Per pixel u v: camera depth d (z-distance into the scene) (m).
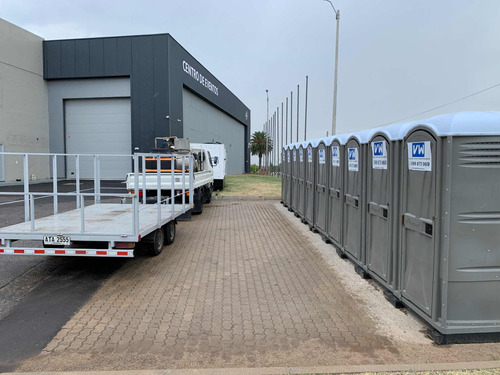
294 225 10.38
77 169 8.24
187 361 3.44
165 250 7.63
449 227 3.61
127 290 5.33
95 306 4.76
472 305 3.69
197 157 14.88
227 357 3.50
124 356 3.54
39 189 21.05
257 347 3.69
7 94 25.20
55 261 6.84
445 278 3.63
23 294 5.22
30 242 7.83
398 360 3.41
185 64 31.66
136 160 5.45
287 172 13.90
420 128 3.96
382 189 5.03
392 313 4.49
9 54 25.27
